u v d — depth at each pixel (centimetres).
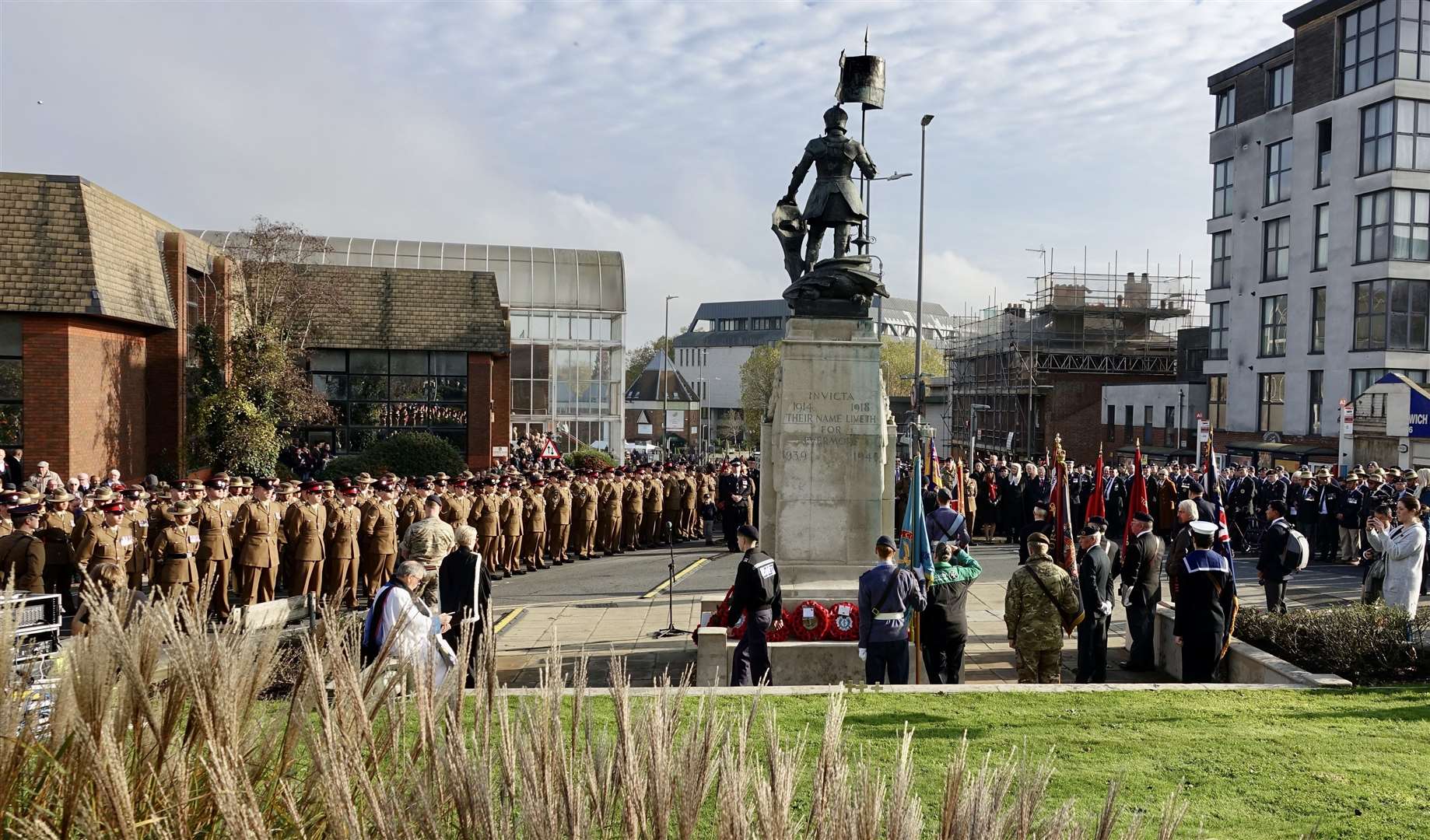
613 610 1670
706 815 346
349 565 1689
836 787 232
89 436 2295
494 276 3841
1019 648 1041
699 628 1220
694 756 249
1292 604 1691
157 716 282
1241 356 4381
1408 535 1200
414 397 3666
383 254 4747
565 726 312
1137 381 5447
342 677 283
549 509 2323
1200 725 780
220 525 1468
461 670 298
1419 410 2817
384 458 2989
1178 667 1208
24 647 358
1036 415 5569
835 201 1396
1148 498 2347
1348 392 3709
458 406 3688
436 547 775
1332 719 802
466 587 852
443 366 3684
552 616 1611
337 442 3606
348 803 238
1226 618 1070
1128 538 1268
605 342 4856
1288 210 4084
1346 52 3738
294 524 1617
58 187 2258
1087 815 299
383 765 280
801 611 1246
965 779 239
